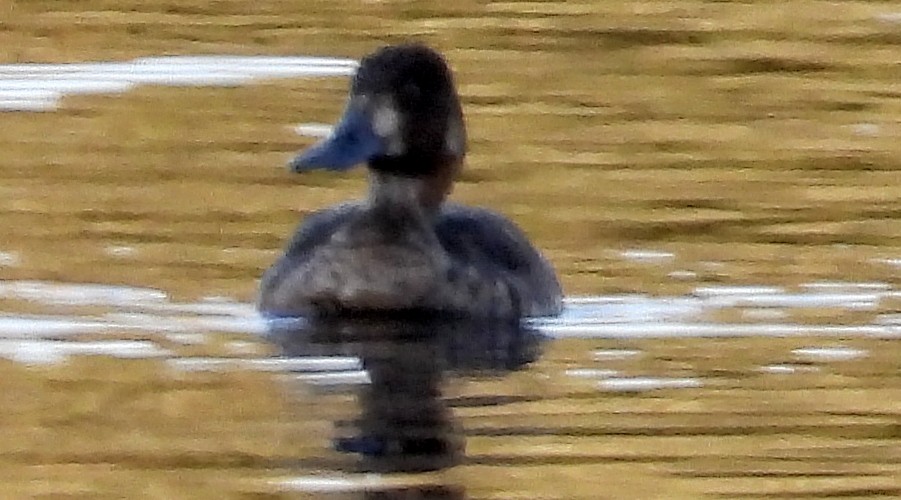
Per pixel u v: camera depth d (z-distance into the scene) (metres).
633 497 10.53
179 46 21.30
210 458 10.89
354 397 11.72
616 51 21.69
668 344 12.73
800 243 15.12
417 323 12.86
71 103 19.11
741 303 13.60
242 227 15.18
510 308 12.98
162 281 13.81
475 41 21.88
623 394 11.89
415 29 22.23
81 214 15.45
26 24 21.89
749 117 19.41
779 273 14.30
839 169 17.48
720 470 10.90
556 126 18.92
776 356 12.55
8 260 14.22
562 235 15.28
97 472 10.80
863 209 16.12
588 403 11.72
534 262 13.39
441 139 13.30
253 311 13.16
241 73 20.34
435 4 23.14
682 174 17.25
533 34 22.14
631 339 12.82
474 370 12.23
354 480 10.61
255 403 11.62
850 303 13.62
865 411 11.72
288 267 13.20
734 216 15.87
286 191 16.28
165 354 12.41
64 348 12.50
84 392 11.84
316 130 18.44
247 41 21.53
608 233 15.34
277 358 12.34
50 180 16.48
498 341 12.70
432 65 13.33
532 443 11.11
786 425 11.51
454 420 11.41
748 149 18.22
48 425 11.39
